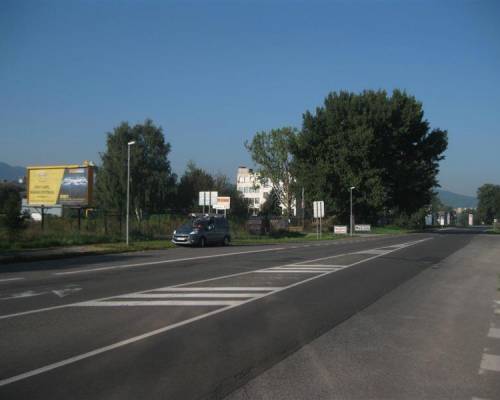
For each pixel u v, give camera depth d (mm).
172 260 21438
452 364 6766
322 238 49469
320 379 6043
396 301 11820
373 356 7098
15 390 5504
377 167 63719
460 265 20984
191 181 94250
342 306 11016
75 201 34000
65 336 7898
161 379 5914
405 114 63938
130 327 8586
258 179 98312
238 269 18047
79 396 5336
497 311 10781
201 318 9414
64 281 14297
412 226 87562
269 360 6781
